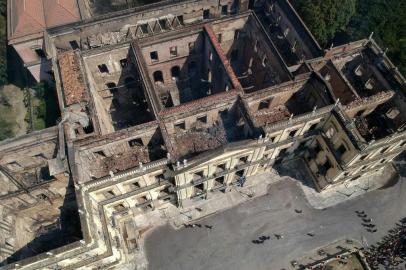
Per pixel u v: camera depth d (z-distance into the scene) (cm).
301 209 4925
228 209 4900
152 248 4606
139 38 4925
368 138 4403
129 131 4000
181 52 5312
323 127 4550
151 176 4066
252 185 5084
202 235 4712
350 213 4897
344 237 4725
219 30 5188
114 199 4100
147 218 4806
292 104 4772
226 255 4591
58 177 3762
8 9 5603
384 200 5006
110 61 5050
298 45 5084
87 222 3353
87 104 4181
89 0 6888
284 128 4262
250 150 4138
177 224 4775
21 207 3962
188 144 4462
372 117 4553
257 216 4859
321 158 4831
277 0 5234
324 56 4534
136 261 4522
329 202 4981
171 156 3856
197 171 4162
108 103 5775
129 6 7000
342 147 4297
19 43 5144
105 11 6888
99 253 3666
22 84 6281
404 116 4209
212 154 3825
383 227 4794
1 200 3734
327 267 4509
